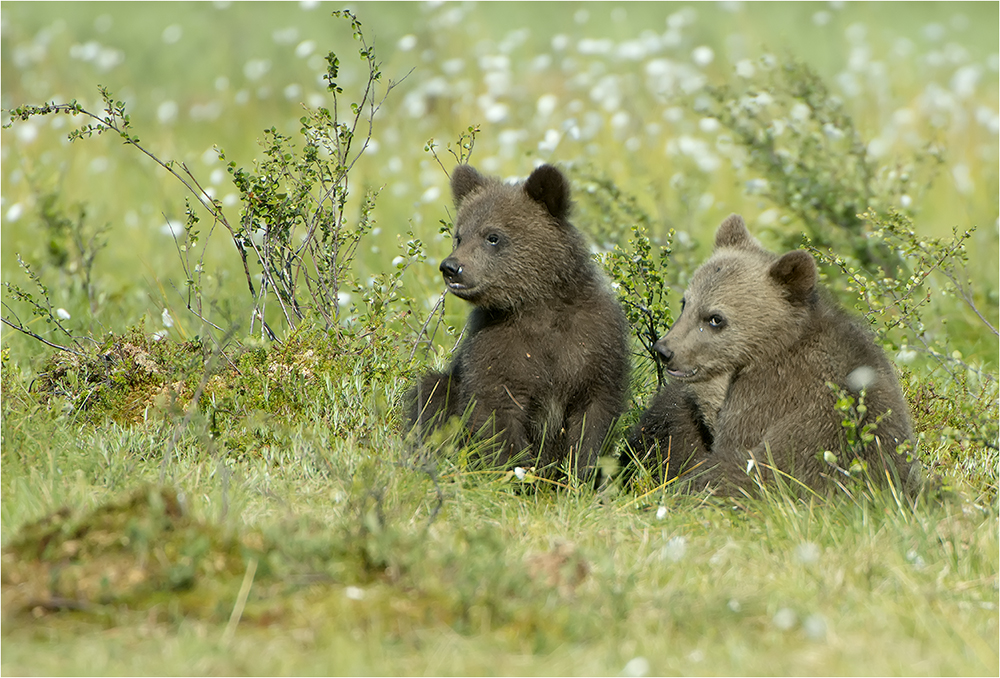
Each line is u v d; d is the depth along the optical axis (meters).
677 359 11.14
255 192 12.93
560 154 24.16
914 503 10.38
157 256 19.78
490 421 11.77
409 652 7.20
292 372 12.30
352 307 14.63
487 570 7.91
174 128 28.50
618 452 11.86
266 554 7.99
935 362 14.39
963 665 7.21
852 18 37.84
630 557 9.00
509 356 11.91
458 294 11.85
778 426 10.82
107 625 7.41
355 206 20.91
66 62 30.66
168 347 12.85
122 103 12.75
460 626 7.44
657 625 7.64
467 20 33.31
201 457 10.91
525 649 7.27
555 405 12.02
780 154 17.39
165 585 7.66
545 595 7.84
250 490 10.11
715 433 11.48
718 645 7.45
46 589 7.66
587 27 35.97
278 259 13.39
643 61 29.50
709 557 9.09
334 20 34.22
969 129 26.83
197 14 38.25
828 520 9.70
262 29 36.09
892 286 12.94
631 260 12.98
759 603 8.01
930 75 31.66
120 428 11.59
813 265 10.88
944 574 8.72
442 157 23.92
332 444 11.49
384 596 7.63
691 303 11.30
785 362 10.99
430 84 24.83
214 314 15.55
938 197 24.09
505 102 26.81
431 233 18.89
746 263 11.27
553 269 11.91
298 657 7.02
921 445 11.57
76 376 12.30
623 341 12.16
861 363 10.80
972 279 17.62
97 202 22.69
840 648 7.41
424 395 12.27
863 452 10.53
